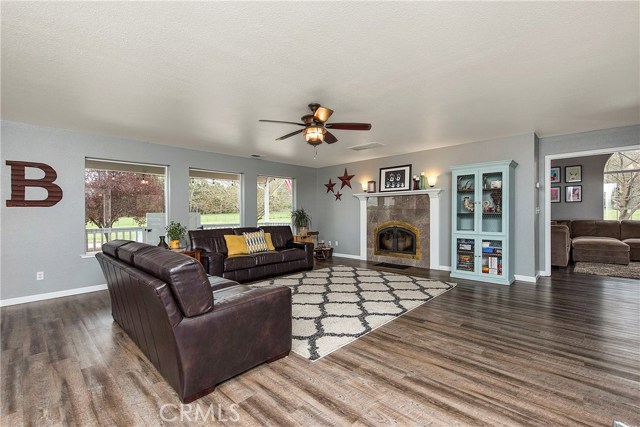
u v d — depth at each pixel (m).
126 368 2.21
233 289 2.74
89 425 1.62
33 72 2.59
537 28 2.02
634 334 2.74
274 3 1.76
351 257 7.25
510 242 4.66
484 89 3.02
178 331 1.76
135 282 2.05
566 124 4.22
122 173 5.00
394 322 3.07
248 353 2.11
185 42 2.16
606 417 1.65
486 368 2.18
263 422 1.64
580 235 7.38
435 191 5.66
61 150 4.23
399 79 2.79
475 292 4.16
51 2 1.72
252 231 5.75
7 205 3.84
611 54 2.35
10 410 1.74
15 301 3.86
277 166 7.10
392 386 1.96
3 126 3.82
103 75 2.66
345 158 6.71
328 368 2.20
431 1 1.75
